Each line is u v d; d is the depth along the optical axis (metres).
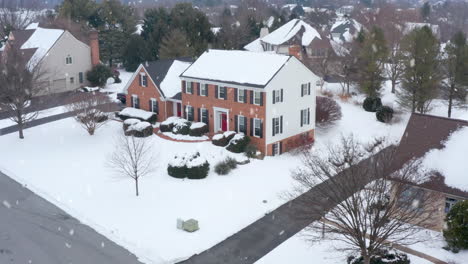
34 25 76.88
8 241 26.88
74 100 46.28
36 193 33.22
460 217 24.09
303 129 42.97
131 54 73.56
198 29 71.56
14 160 39.31
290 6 174.38
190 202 31.47
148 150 39.62
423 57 46.84
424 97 47.50
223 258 25.14
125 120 45.91
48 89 58.09
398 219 22.44
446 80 55.31
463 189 25.94
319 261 24.55
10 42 59.31
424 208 25.33
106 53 77.19
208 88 42.59
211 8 158.50
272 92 39.00
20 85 43.09
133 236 27.33
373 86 53.31
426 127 29.47
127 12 84.38
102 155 39.97
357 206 21.72
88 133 45.25
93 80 63.44
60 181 35.03
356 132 45.97
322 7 170.25
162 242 26.64
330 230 23.41
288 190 32.91
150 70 47.84
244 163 38.06
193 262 24.78
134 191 33.12
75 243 26.67
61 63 60.53
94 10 79.69
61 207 31.08
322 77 62.91
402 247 25.30
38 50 58.84
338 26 99.81
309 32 78.44
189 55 64.75
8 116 51.44
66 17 75.94
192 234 27.48
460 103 50.66
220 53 44.81
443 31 106.44
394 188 24.98
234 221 29.02
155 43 72.06
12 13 89.06
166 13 81.00
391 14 93.94
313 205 25.69
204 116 43.78
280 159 39.47
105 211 30.39
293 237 27.14
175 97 46.22
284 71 39.72
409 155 28.36
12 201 32.00
